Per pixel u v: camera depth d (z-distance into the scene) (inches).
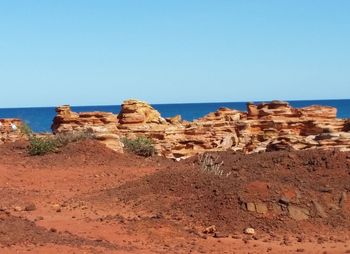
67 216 780.0
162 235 679.7
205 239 671.8
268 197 748.0
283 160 898.1
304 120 2064.5
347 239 682.2
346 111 6747.1
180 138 1925.4
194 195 807.7
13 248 557.0
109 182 1076.5
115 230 695.1
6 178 1095.0
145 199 844.6
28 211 815.7
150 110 2096.5
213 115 2271.2
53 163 1238.3
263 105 2204.7
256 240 671.1
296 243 658.8
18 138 1845.5
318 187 787.4
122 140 1496.1
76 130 1692.9
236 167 924.0
